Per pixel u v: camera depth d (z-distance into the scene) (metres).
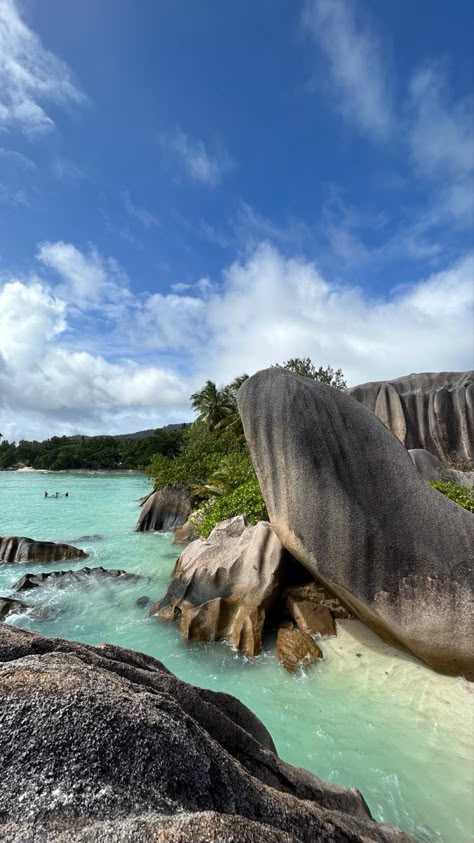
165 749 1.16
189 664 4.88
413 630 4.20
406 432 10.73
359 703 3.98
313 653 4.73
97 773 1.03
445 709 3.77
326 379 23.72
